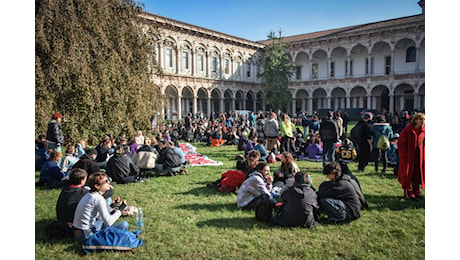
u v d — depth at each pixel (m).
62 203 5.50
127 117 14.39
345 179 6.33
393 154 11.47
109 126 13.80
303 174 5.98
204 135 22.89
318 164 12.38
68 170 9.73
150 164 10.23
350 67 50.03
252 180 6.89
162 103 17.53
